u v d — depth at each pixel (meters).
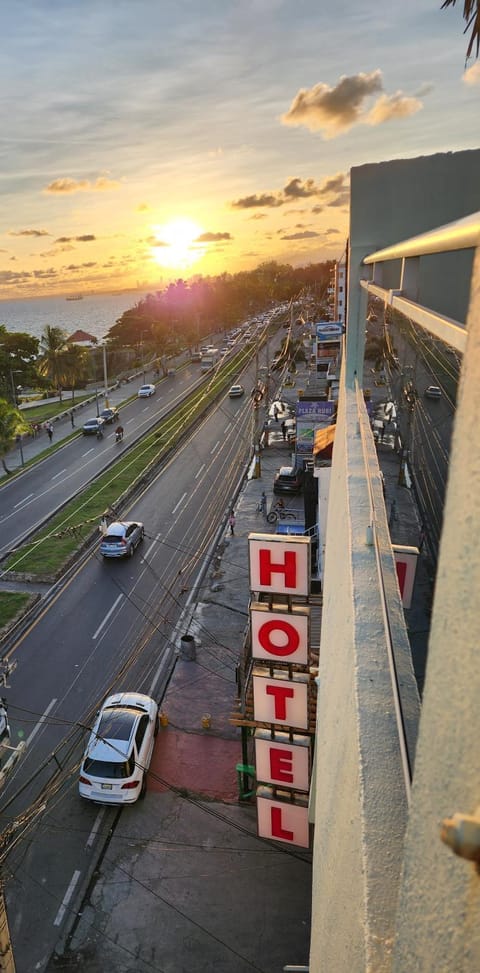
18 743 11.13
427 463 6.40
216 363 49.06
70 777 10.44
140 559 18.86
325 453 13.77
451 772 0.58
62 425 38.00
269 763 8.15
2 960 5.91
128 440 32.47
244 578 17.45
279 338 54.88
